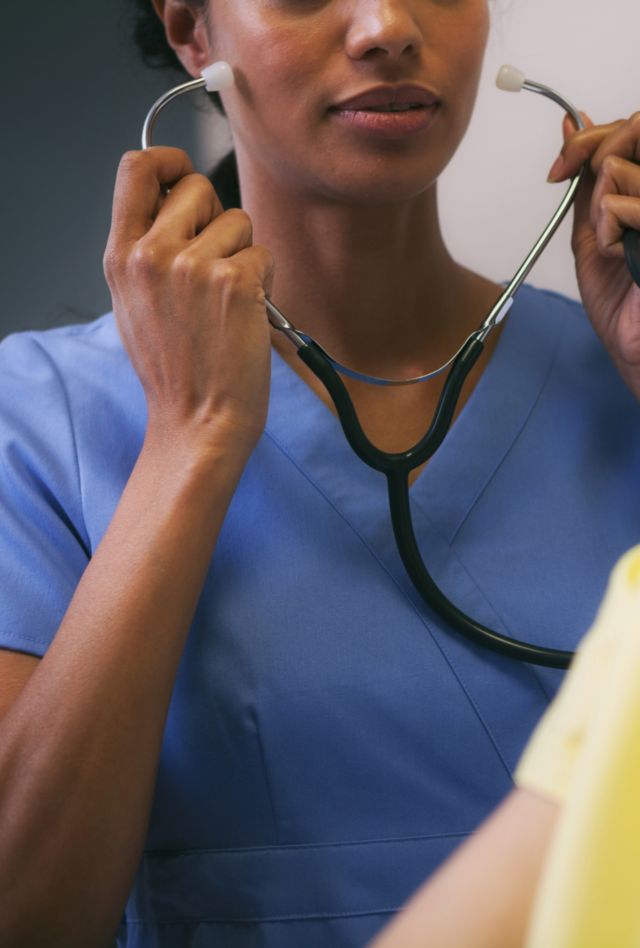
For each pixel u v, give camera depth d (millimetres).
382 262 1033
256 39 929
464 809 930
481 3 941
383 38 867
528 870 349
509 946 343
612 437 1064
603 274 1030
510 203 1438
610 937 313
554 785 360
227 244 908
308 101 921
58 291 1686
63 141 1657
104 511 989
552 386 1075
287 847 929
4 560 964
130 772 851
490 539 989
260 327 896
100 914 854
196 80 969
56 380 1060
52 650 873
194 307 890
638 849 314
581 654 375
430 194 1043
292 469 990
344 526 972
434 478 995
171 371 903
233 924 938
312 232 1025
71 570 979
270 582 955
